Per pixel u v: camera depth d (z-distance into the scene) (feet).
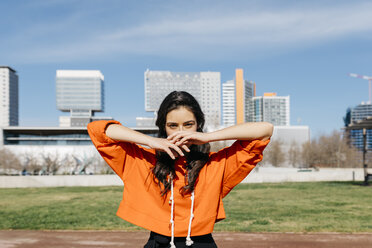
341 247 20.52
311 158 225.76
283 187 68.49
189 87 550.77
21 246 21.72
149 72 553.23
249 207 38.86
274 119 542.57
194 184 5.44
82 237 23.99
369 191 57.88
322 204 41.09
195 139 5.07
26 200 50.39
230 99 558.15
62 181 84.02
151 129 223.92
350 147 210.38
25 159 201.16
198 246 5.40
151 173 5.58
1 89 634.84
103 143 5.35
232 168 5.64
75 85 614.34
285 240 22.35
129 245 21.71
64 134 248.73
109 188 74.02
